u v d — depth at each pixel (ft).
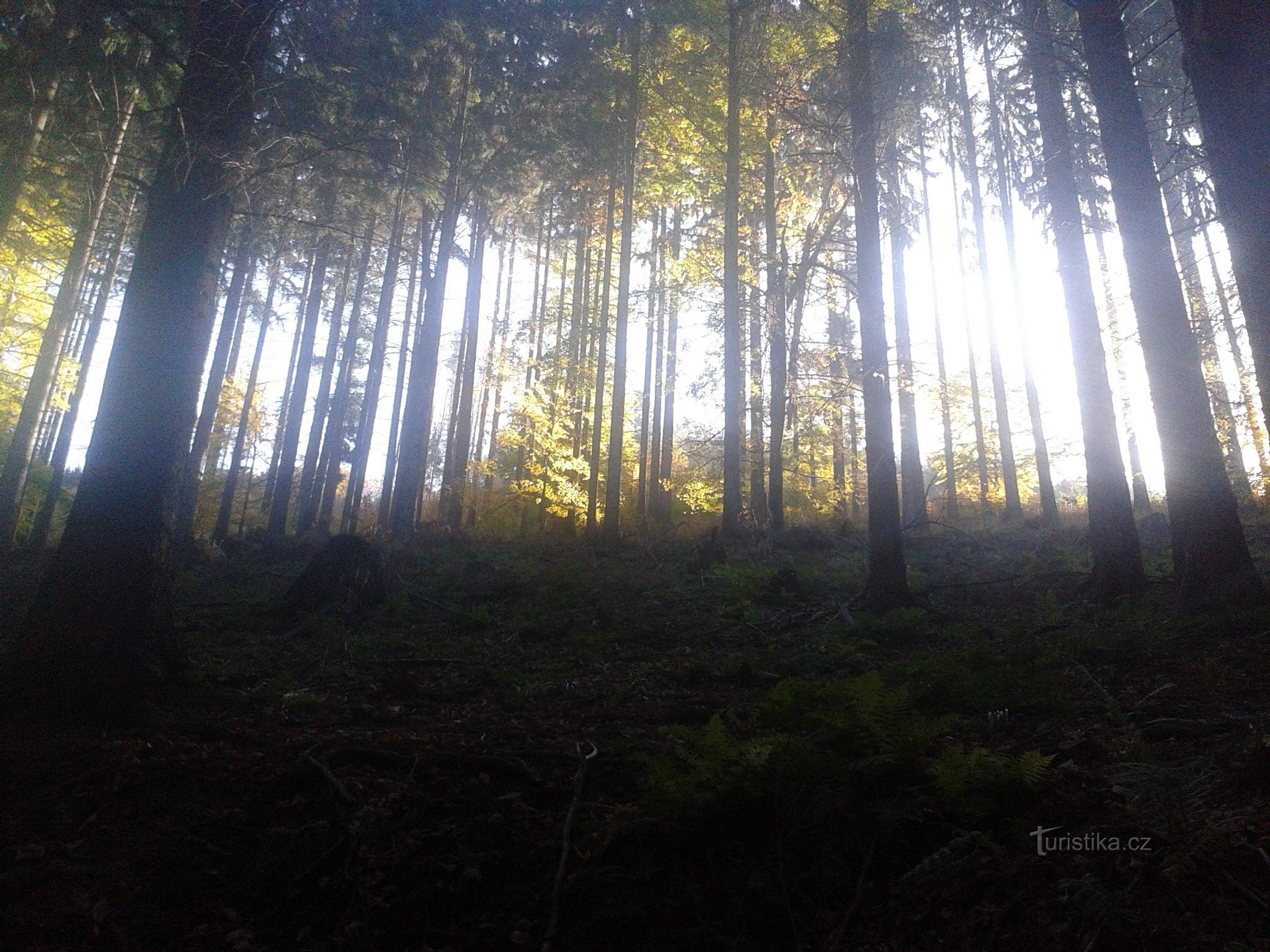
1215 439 28.35
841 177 65.72
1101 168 42.96
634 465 103.04
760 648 31.71
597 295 92.84
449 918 14.25
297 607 38.29
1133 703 19.15
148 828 16.20
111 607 22.07
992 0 40.32
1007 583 40.83
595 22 69.15
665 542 65.26
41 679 20.61
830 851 13.88
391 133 40.73
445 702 25.08
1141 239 29.35
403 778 18.28
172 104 25.88
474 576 50.93
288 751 19.44
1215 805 13.01
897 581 36.83
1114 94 29.91
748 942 12.86
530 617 37.81
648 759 16.12
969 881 12.75
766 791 14.70
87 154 34.68
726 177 68.18
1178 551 31.42
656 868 14.34
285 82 28.45
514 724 22.17
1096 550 35.24
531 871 15.17
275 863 15.43
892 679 22.20
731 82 65.62
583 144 74.08
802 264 64.49
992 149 76.38
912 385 72.23
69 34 29.45
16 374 73.26
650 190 82.58
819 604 39.40
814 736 17.33
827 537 60.13
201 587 48.67
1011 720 19.04
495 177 75.05
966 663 22.93
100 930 13.76
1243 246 16.89
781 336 70.38
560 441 87.92
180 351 24.22
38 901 14.16
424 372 69.97
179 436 24.20
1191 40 17.93
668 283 81.15
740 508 63.57
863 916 12.81
